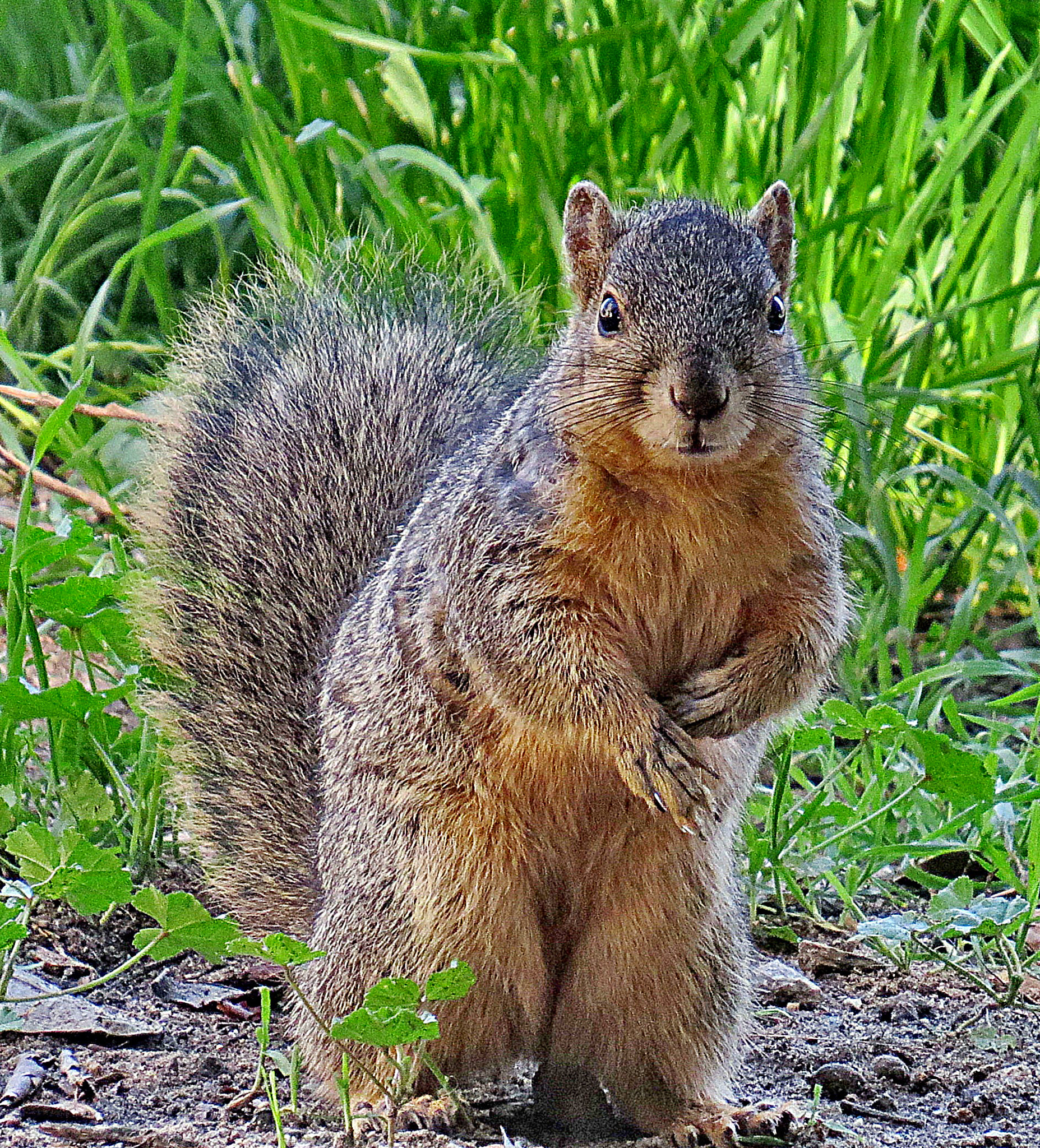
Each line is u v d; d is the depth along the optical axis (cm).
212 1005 891
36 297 1509
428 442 1040
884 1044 888
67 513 1354
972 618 1364
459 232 1429
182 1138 718
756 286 782
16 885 924
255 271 1423
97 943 934
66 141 1449
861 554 1352
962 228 1529
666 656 809
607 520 762
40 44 1673
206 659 1012
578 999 845
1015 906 962
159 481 1065
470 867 809
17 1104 756
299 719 984
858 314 1481
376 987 709
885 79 1470
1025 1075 850
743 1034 848
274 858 951
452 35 1562
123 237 1553
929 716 1178
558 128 1472
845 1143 775
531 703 779
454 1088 831
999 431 1510
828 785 1099
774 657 786
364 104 1514
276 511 1032
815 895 1063
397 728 822
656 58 1505
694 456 736
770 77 1497
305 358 1088
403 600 838
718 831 835
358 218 1502
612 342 770
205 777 983
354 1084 805
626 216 854
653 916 827
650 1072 841
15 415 1416
